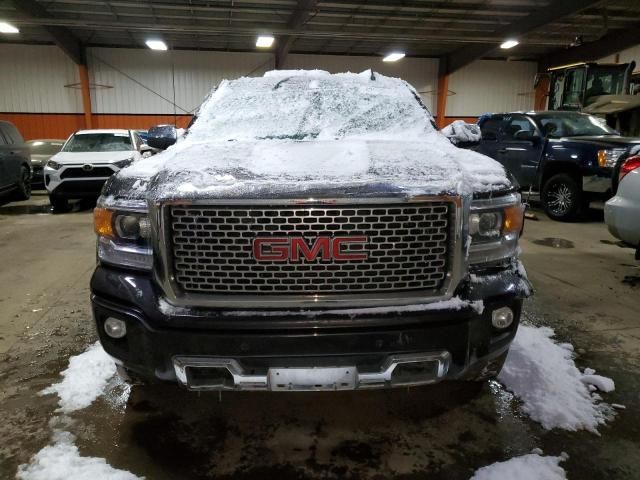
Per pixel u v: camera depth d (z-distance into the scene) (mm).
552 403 2318
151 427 2184
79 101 18766
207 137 2809
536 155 7453
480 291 1865
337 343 1752
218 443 2072
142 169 2117
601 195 6727
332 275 1735
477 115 21922
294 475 1876
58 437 2102
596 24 16891
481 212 1914
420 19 16359
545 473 1844
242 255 1726
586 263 4840
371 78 3322
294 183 1692
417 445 2049
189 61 19188
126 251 1926
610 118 8992
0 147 8781
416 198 1697
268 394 2465
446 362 1817
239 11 15359
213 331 1765
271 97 3090
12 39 17797
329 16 15984
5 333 3238
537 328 3217
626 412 2270
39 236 6504
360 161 1951
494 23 16922
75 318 3494
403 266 1759
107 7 14977
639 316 3443
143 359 1852
